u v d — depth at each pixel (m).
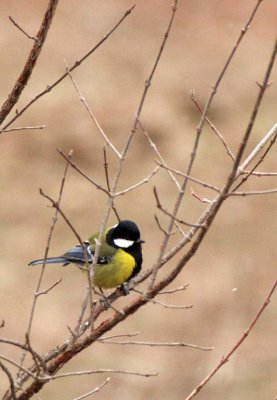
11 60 24.53
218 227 18.42
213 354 14.74
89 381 13.95
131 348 14.83
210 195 19.50
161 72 24.59
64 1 27.44
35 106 22.09
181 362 14.60
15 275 16.89
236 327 15.52
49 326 15.54
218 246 17.91
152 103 22.94
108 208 5.36
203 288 16.55
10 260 17.39
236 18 27.41
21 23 26.14
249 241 18.19
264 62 25.28
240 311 15.99
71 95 22.80
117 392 13.89
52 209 19.00
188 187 19.70
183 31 26.72
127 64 24.98
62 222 18.62
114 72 24.48
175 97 23.45
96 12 27.14
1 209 19.08
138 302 5.02
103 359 14.43
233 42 26.33
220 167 20.56
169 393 13.95
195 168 20.50
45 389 13.62
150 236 17.88
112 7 27.45
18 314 15.84
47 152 20.83
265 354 14.66
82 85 23.52
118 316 5.07
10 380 4.78
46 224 18.62
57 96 22.66
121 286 7.11
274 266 17.47
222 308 16.00
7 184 19.94
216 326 15.57
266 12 27.38
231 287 16.61
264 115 22.83
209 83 24.20
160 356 14.71
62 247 17.89
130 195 19.42
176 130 21.95
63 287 16.56
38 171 20.36
